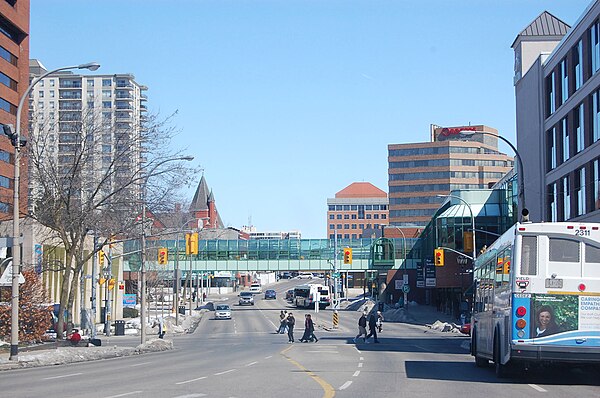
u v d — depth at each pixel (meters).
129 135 43.75
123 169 42.03
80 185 40.53
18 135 27.23
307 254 104.12
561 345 17.44
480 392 16.53
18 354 28.78
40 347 36.00
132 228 45.12
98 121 52.81
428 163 169.50
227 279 185.25
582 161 44.00
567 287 17.55
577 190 45.78
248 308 110.69
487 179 169.75
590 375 21.09
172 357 32.19
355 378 20.00
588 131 42.88
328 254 104.12
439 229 80.69
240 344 45.34
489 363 24.48
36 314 38.62
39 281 43.34
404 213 170.25
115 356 33.94
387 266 102.50
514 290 17.73
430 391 16.64
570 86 46.59
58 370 24.98
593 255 17.58
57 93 159.00
